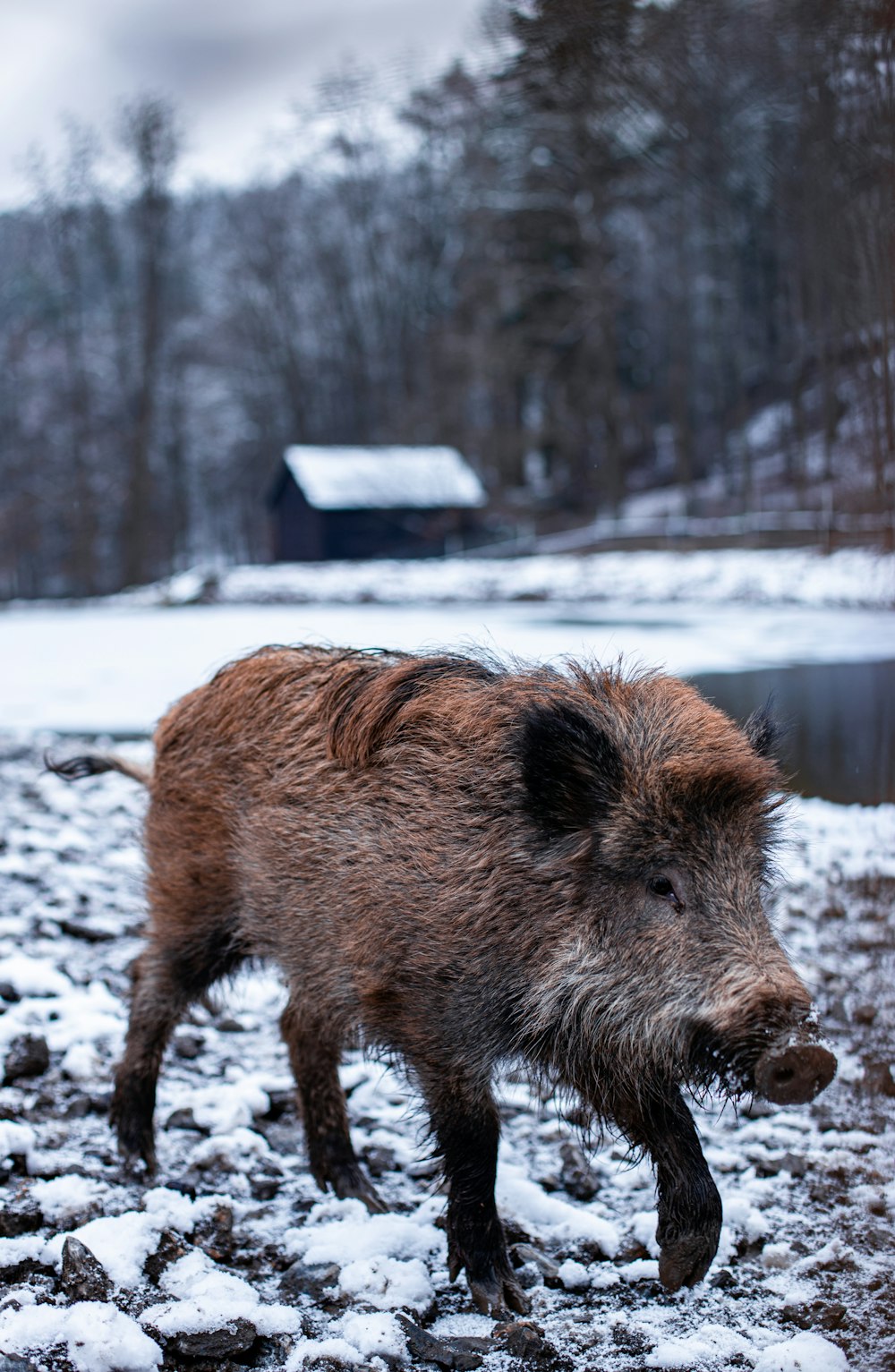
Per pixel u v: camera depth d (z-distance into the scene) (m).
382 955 3.44
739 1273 3.54
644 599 28.89
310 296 66.44
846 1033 4.96
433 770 3.45
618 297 41.69
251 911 3.95
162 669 18.02
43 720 13.53
